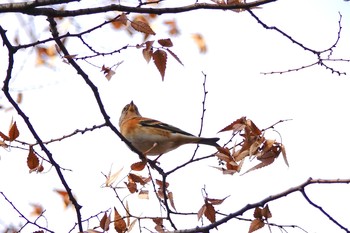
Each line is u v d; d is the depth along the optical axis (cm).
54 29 1134
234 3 1016
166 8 1012
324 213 960
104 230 1062
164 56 996
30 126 1091
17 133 1100
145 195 1104
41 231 1102
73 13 1030
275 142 1045
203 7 1008
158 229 1081
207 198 1052
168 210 1088
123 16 1009
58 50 1154
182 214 1080
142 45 1002
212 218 1047
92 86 1091
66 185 1104
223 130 1074
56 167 1105
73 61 1077
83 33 1041
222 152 1062
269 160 1038
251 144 1052
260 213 1004
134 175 1116
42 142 1095
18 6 1022
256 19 1061
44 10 1027
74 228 1098
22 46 1050
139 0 1021
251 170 1034
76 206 1101
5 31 1034
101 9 1019
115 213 1086
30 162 1109
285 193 981
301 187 964
